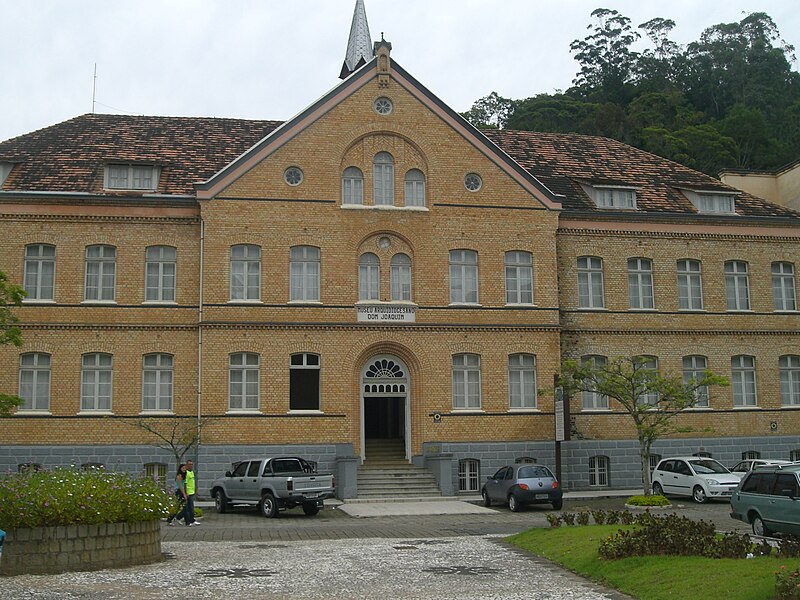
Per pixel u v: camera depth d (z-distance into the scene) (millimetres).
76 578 16109
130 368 34781
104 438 34281
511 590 15188
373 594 14828
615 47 104250
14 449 33688
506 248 37469
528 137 45500
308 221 35812
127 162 35844
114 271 35219
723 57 101188
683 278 40188
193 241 35719
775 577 12992
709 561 15672
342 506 32188
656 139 78875
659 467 35562
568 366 33531
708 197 41375
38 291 34656
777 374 40500
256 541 22250
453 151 37500
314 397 35969
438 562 18359
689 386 32812
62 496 17109
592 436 38125
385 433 41250
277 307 35094
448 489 34594
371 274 36500
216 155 39000
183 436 33250
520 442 36594
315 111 36469
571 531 20984
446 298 36625
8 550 16766
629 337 39125
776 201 46625
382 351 36281
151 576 16453
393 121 37094
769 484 21344
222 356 34562
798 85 103500
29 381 34281
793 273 41469
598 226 39281
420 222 36812
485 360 36719
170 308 35156
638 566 16062
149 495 18641
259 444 34344
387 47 37344
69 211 34906
